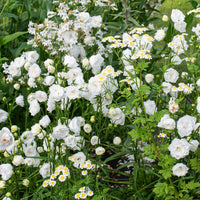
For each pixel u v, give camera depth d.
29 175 1.21
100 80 1.13
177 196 1.07
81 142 1.18
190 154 1.20
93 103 1.21
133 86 1.16
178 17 1.31
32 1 1.85
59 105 1.15
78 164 1.10
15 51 1.62
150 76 1.28
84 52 1.45
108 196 1.21
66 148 1.16
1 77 1.46
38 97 1.15
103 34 1.60
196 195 1.22
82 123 1.18
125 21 1.60
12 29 1.75
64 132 1.05
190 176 1.17
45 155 1.28
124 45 1.16
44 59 1.51
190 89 1.16
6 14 1.64
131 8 1.80
